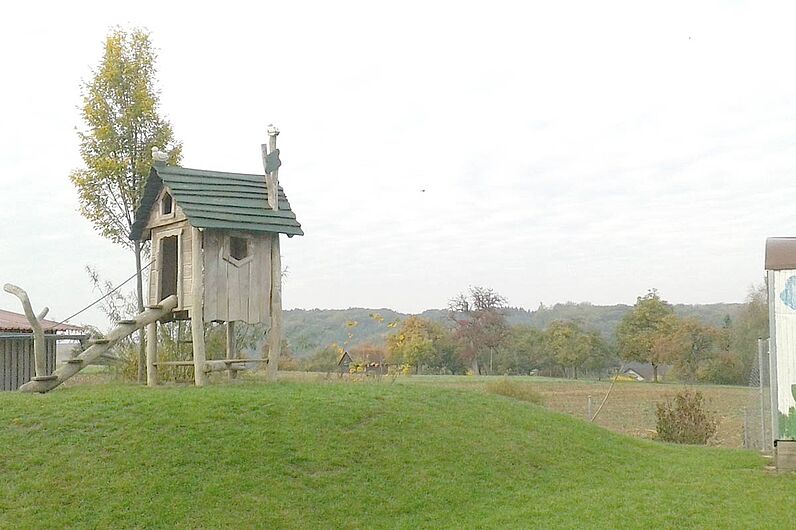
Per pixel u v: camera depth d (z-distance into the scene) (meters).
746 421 22.42
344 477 12.42
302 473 12.30
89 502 10.77
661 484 13.77
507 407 17.94
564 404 42.19
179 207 18.45
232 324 20.20
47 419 13.16
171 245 21.05
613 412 37.81
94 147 26.02
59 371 17.20
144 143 26.45
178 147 26.83
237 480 11.70
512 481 13.54
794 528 10.90
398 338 32.81
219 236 18.22
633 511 11.81
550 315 105.38
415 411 15.81
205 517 10.67
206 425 13.22
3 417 13.23
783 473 14.76
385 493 12.18
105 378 24.03
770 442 19.84
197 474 11.73
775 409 15.12
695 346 64.00
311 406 14.74
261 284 18.92
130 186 26.16
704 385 58.91
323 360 28.73
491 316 79.81
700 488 13.40
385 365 26.64
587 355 78.00
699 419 23.16
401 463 13.28
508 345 82.06
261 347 25.33
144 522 10.40
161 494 11.08
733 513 11.70
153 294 19.67
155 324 19.44
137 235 20.56
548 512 11.83
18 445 12.20
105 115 26.06
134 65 26.17
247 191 19.25
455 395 18.00
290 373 24.52
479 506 12.20
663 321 70.00
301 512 11.20
